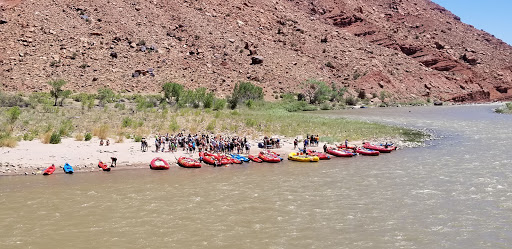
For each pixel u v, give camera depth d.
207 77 92.00
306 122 48.81
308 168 26.05
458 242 14.33
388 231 15.36
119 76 82.69
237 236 14.97
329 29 146.75
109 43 91.44
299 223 16.22
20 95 63.09
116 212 17.38
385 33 159.00
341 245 14.16
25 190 20.17
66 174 23.31
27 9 90.31
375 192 20.38
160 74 87.56
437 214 17.09
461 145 34.75
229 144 30.69
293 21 139.38
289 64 109.62
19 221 16.27
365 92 109.94
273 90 95.12
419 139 38.69
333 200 19.11
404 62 138.88
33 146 28.33
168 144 31.17
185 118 46.72
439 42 165.75
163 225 16.00
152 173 24.02
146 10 108.19
